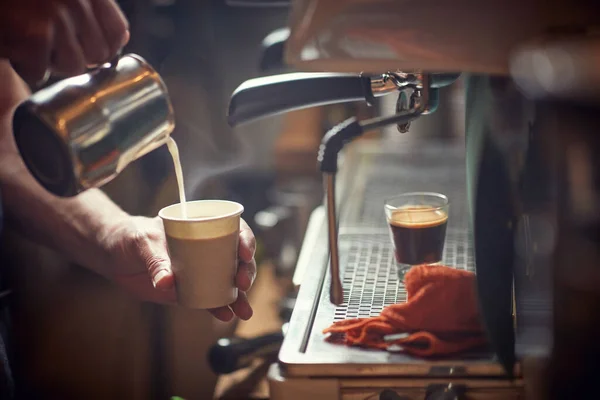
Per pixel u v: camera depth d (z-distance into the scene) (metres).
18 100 1.35
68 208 1.25
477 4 0.57
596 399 0.56
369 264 1.21
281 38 1.23
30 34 0.83
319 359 0.89
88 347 1.82
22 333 1.77
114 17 0.90
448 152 2.01
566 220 0.55
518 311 0.77
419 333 0.91
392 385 0.87
